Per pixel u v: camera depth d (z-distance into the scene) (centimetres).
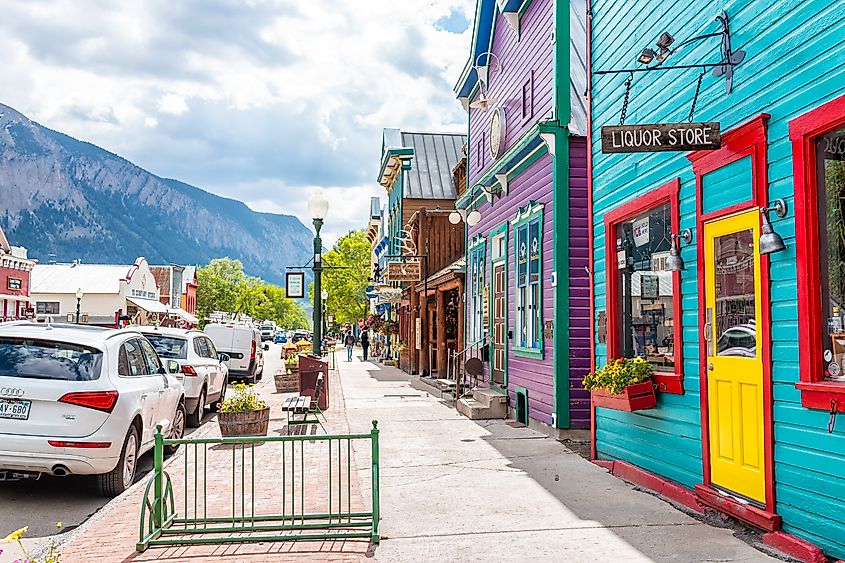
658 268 859
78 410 796
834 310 561
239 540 637
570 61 1212
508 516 727
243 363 2489
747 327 668
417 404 1770
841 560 539
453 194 3538
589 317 1169
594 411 1032
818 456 563
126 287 6562
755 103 654
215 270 12688
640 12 905
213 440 658
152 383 972
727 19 695
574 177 1207
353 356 5106
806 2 585
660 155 846
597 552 610
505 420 1453
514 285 1462
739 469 677
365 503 779
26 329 852
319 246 1584
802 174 577
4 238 4878
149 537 636
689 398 775
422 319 2783
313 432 1305
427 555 607
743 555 591
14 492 874
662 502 777
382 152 3922
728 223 695
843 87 541
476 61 1755
